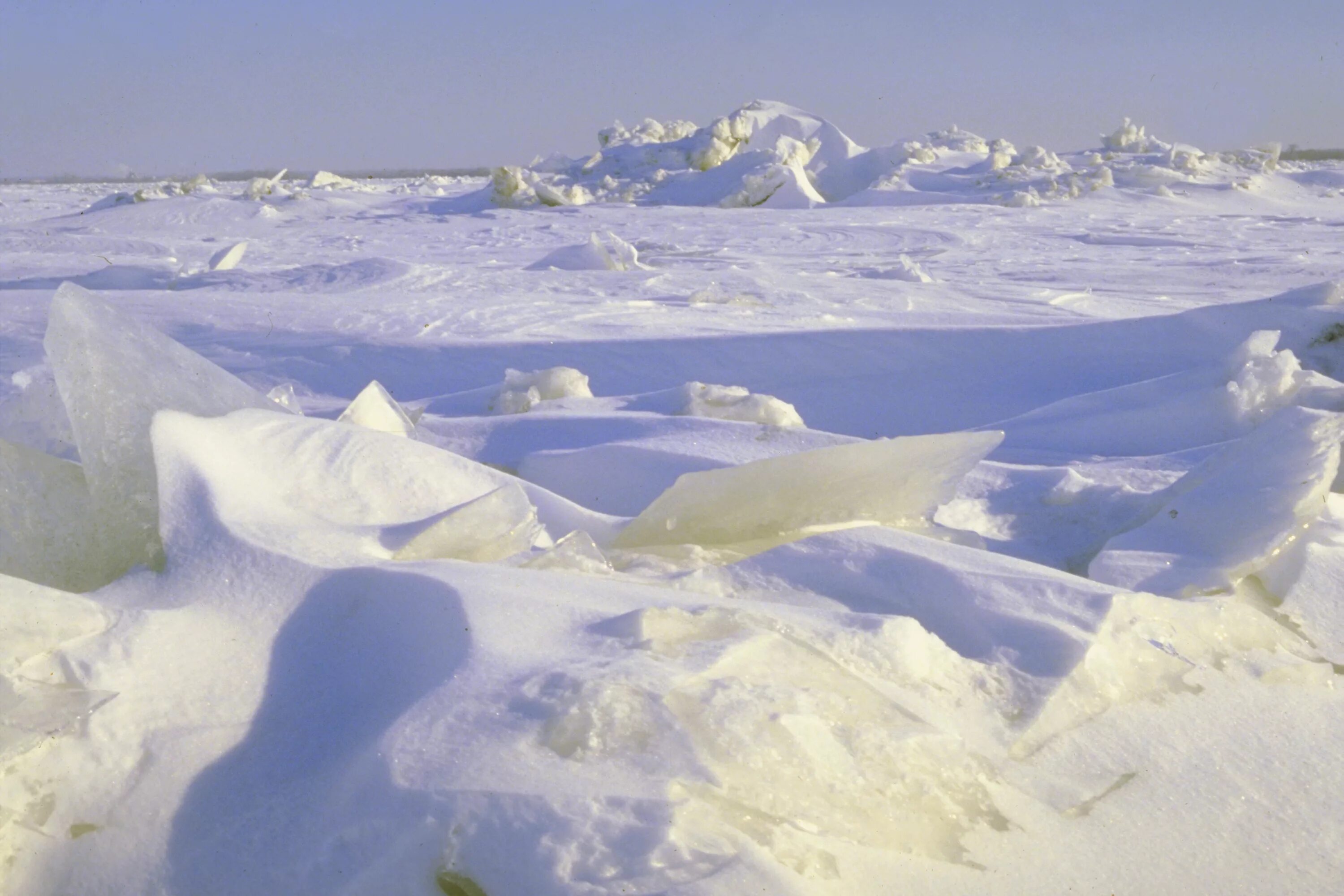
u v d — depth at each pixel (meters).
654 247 17.23
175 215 26.80
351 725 1.68
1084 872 1.58
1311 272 12.65
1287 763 1.91
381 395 3.72
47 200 39.19
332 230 23.59
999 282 11.76
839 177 37.00
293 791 1.57
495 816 1.43
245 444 2.44
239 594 1.95
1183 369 6.06
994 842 1.59
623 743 1.55
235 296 9.38
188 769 1.61
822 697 1.71
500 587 1.94
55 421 2.80
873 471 2.81
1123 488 3.46
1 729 1.55
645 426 4.53
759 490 2.78
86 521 2.21
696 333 7.55
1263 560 2.52
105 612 1.83
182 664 1.78
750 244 18.50
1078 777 1.79
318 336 7.71
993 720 1.89
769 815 1.48
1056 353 6.43
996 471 3.85
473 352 7.18
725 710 1.60
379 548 2.23
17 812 1.53
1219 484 2.83
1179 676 2.12
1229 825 1.74
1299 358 6.00
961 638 2.17
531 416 4.88
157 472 2.22
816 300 9.62
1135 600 2.24
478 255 16.86
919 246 17.67
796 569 2.46
